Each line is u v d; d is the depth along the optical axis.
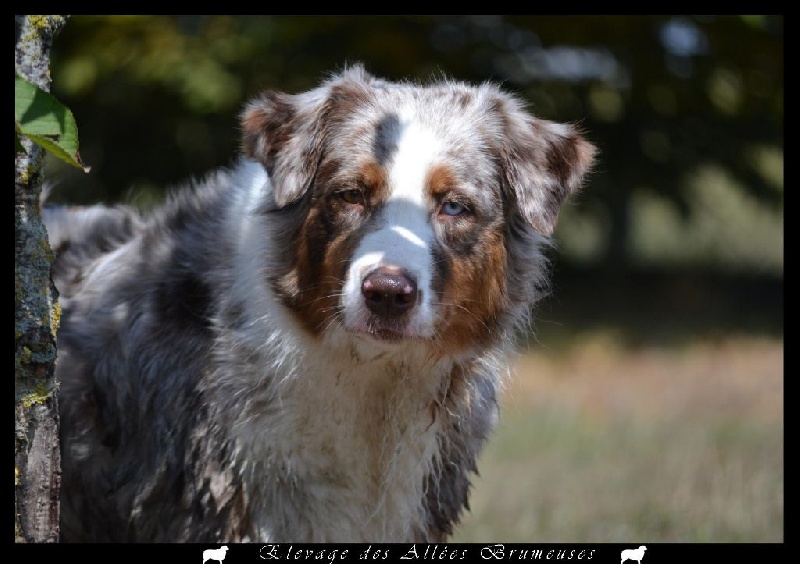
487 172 6.62
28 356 5.11
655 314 23.67
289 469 6.40
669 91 23.47
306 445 6.41
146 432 6.80
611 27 21.84
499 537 9.47
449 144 6.47
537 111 22.91
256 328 6.47
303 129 6.60
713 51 22.72
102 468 7.00
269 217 6.68
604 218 26.64
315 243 6.37
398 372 6.45
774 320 23.14
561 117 23.39
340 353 6.30
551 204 6.88
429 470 6.73
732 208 32.91
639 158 24.78
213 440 6.48
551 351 19.66
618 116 24.09
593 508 10.38
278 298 6.45
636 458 12.31
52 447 5.25
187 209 7.33
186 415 6.60
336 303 6.16
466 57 22.33
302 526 6.47
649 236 34.28
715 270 29.56
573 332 21.47
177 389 6.64
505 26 22.62
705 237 33.16
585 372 18.05
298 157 6.52
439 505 6.92
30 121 4.47
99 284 7.30
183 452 6.60
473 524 9.87
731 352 19.70
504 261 6.83
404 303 5.94
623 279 27.22
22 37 5.16
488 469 11.95
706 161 25.16
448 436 6.82
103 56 20.31
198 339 6.67
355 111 6.59
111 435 6.98
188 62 20.12
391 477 6.58
